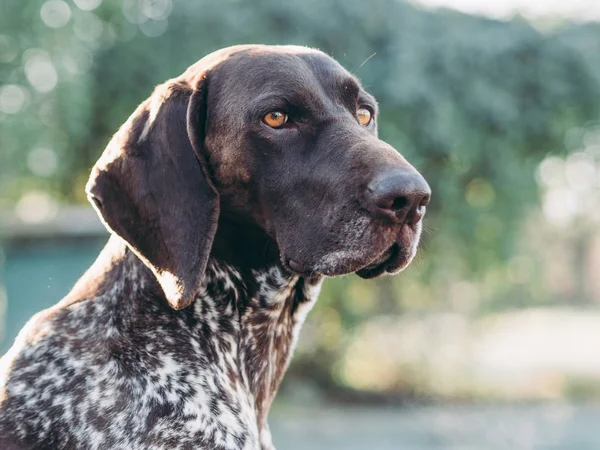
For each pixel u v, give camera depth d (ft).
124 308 12.28
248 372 13.10
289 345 13.88
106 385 11.66
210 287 12.69
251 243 12.92
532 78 46.24
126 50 44.04
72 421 11.48
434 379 52.90
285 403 47.47
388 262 12.17
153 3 43.75
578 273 114.42
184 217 12.19
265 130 12.52
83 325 12.21
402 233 11.90
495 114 45.03
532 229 53.57
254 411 13.15
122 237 12.15
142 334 12.14
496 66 45.52
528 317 103.35
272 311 13.21
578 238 110.52
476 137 45.96
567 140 48.67
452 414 45.96
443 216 47.11
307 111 12.59
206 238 12.20
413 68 42.24
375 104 13.93
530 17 46.60
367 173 11.76
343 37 42.24
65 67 40.86
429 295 50.06
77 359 11.85
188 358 12.23
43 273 36.50
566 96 46.70
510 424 43.16
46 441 11.48
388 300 49.70
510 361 67.67
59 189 47.32
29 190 48.42
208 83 12.85
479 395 52.19
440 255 47.80
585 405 49.88
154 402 11.76
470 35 45.21
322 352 50.44
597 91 46.42
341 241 11.91
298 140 12.51
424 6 45.37
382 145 12.18
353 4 41.96
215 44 43.19
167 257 12.04
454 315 50.70
